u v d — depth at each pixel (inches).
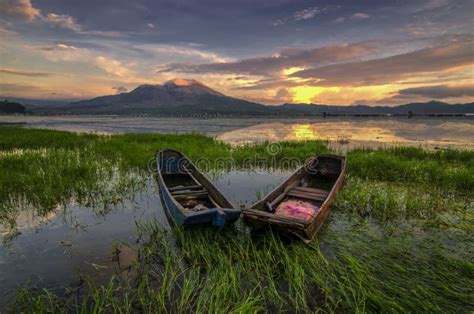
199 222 237.0
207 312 160.7
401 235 253.9
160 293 175.3
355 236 249.0
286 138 1110.4
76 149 683.4
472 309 162.6
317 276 184.2
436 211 307.6
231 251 220.1
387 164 482.9
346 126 1931.6
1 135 892.0
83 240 247.0
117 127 1772.9
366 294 165.6
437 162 520.7
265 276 193.3
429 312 158.7
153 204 338.0
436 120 3024.1
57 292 178.7
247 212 239.3
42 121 2684.5
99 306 164.4
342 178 364.5
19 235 255.3
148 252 219.0
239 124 2178.9
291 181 362.9
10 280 190.5
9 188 360.8
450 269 198.5
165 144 713.0
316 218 232.5
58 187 367.2
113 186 399.9
